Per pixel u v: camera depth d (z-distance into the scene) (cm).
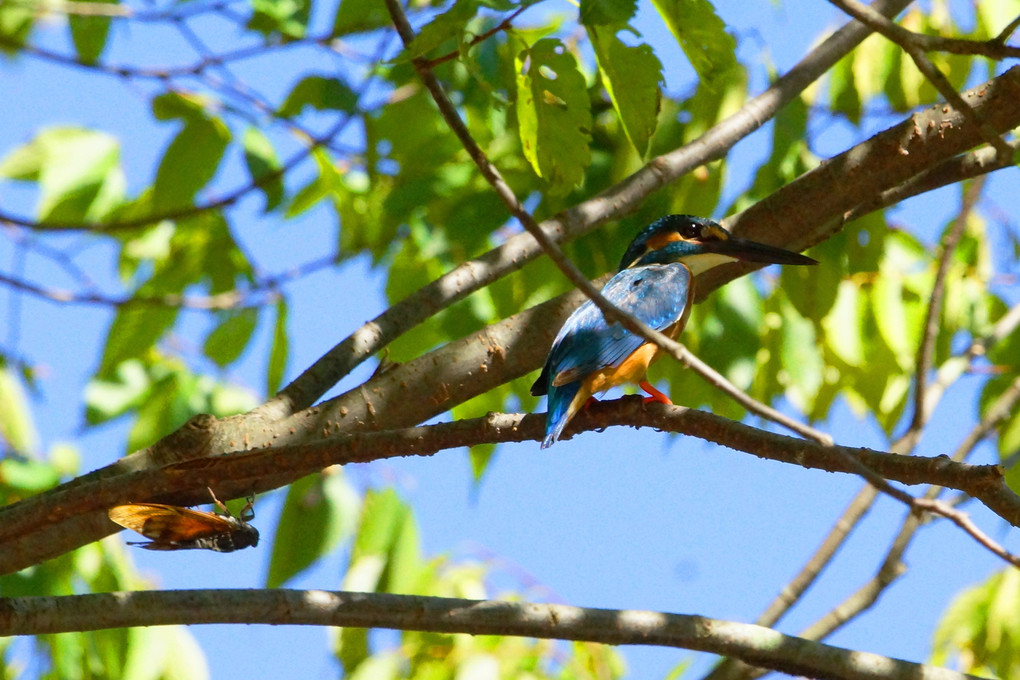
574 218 927
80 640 1055
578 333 870
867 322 1185
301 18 1071
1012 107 841
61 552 771
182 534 731
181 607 704
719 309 1109
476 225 1059
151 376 1205
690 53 707
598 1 628
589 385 836
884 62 1113
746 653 735
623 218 1007
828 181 912
